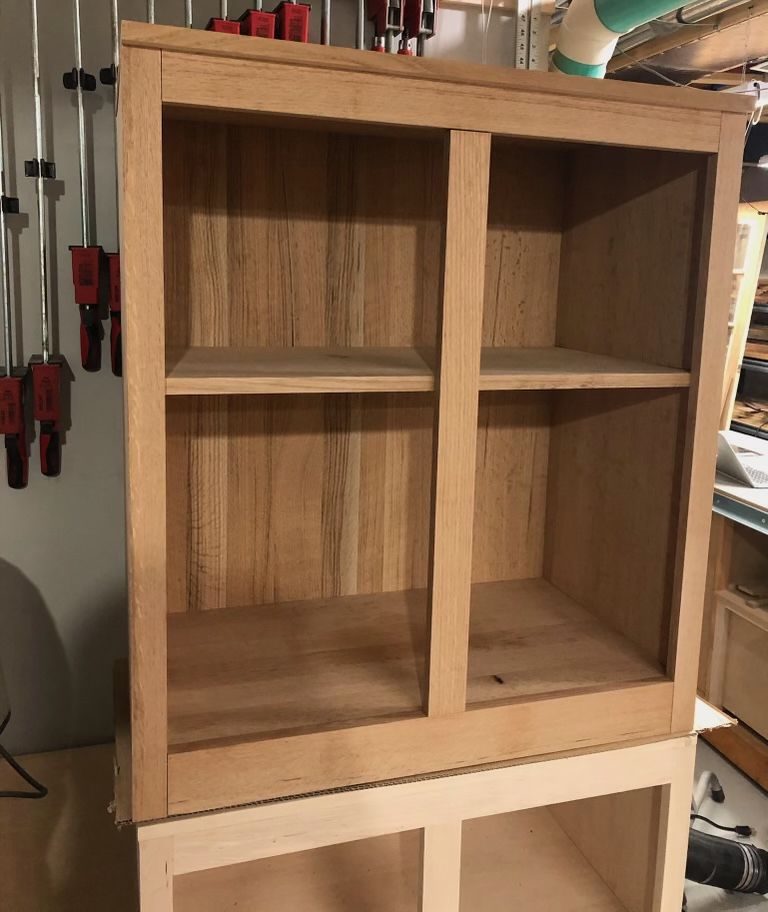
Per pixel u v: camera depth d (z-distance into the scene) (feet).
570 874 4.79
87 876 4.74
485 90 3.11
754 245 9.41
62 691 5.60
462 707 3.51
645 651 4.09
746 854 5.62
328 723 3.39
